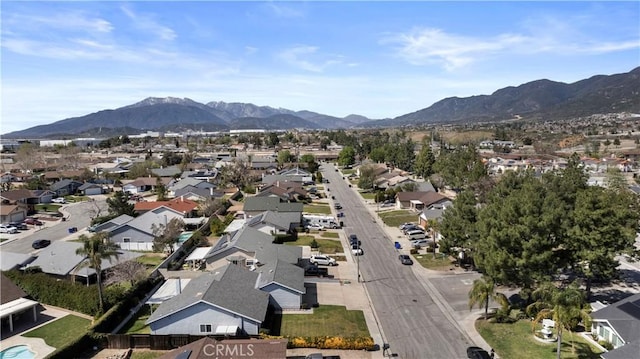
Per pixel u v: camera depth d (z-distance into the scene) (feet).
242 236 188.55
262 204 271.90
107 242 145.07
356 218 281.74
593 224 134.00
